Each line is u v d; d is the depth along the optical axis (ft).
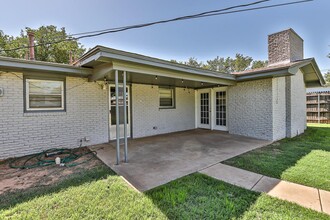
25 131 15.38
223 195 8.37
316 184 9.35
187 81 22.71
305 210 7.06
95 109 19.53
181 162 13.32
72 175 10.98
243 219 6.61
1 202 7.91
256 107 21.95
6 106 14.48
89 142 19.08
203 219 6.65
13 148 14.83
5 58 12.68
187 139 21.98
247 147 17.60
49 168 12.28
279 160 13.29
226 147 17.72
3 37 52.06
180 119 29.17
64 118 17.44
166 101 27.76
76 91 18.16
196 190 8.87
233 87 24.70
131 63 13.69
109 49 11.93
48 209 7.36
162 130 26.45
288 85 22.80
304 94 28.43
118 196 8.34
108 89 20.79
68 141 17.70
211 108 29.14
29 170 11.93
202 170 11.64
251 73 20.94
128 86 23.00
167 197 8.20
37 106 16.10
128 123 22.98
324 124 36.50
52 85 16.84
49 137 16.60
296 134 24.27
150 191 8.79
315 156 14.15
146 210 7.23
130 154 15.61
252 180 9.98
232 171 11.37
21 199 8.14
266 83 20.93
